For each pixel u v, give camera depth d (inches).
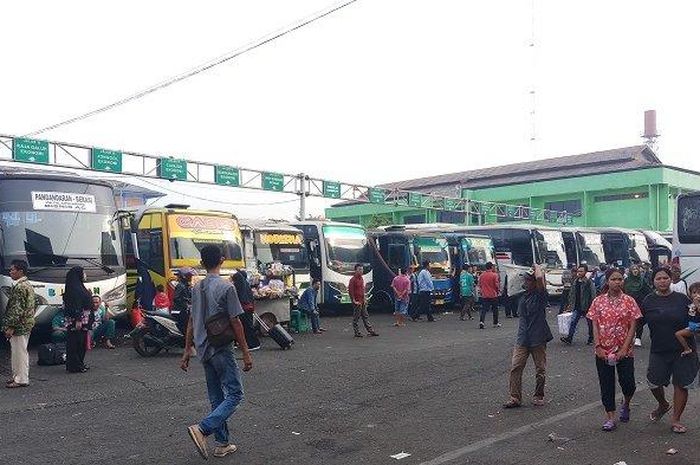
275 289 604.7
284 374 422.6
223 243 668.7
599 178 1985.7
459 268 1003.9
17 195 536.7
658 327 283.4
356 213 2423.7
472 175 2397.9
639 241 1337.4
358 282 638.5
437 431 289.4
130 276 679.1
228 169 1186.6
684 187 1959.9
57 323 517.7
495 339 607.5
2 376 422.0
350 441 275.4
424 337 633.0
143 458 253.3
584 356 502.3
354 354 510.3
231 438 280.1
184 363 271.0
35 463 246.5
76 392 369.1
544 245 1119.6
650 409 326.6
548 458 250.2
